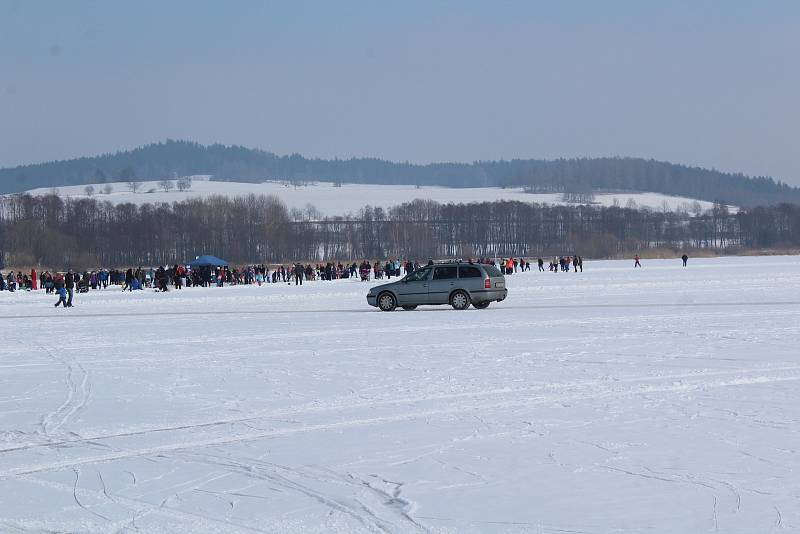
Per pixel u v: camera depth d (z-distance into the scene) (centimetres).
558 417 1313
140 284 6938
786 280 6125
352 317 3378
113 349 2345
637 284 5800
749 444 1123
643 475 988
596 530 812
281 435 1227
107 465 1077
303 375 1778
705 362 1881
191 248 16688
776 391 1510
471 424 1273
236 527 837
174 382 1717
